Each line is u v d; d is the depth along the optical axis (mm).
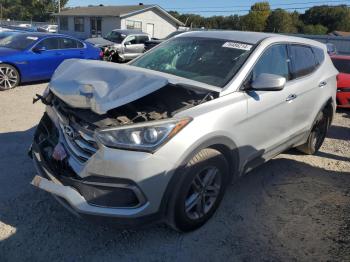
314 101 4871
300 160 5402
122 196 2916
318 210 4031
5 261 2955
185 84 3225
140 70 3502
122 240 3281
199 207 3361
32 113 7137
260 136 3889
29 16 84500
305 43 4914
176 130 2977
